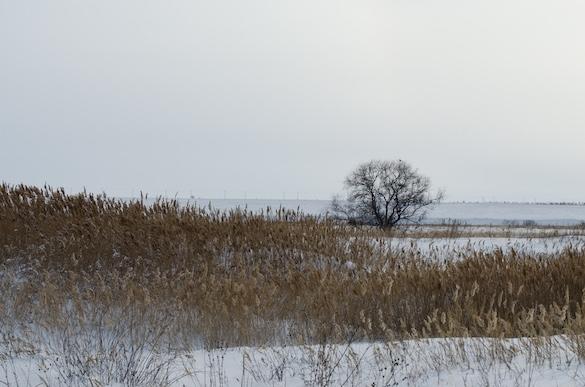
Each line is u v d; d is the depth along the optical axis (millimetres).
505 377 7082
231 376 8188
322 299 11070
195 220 16656
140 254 14352
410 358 8227
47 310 10297
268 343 9836
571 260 13070
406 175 47312
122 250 14359
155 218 16297
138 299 10812
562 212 154375
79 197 17266
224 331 10047
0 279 12266
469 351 8305
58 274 12656
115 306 10797
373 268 14578
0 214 15531
